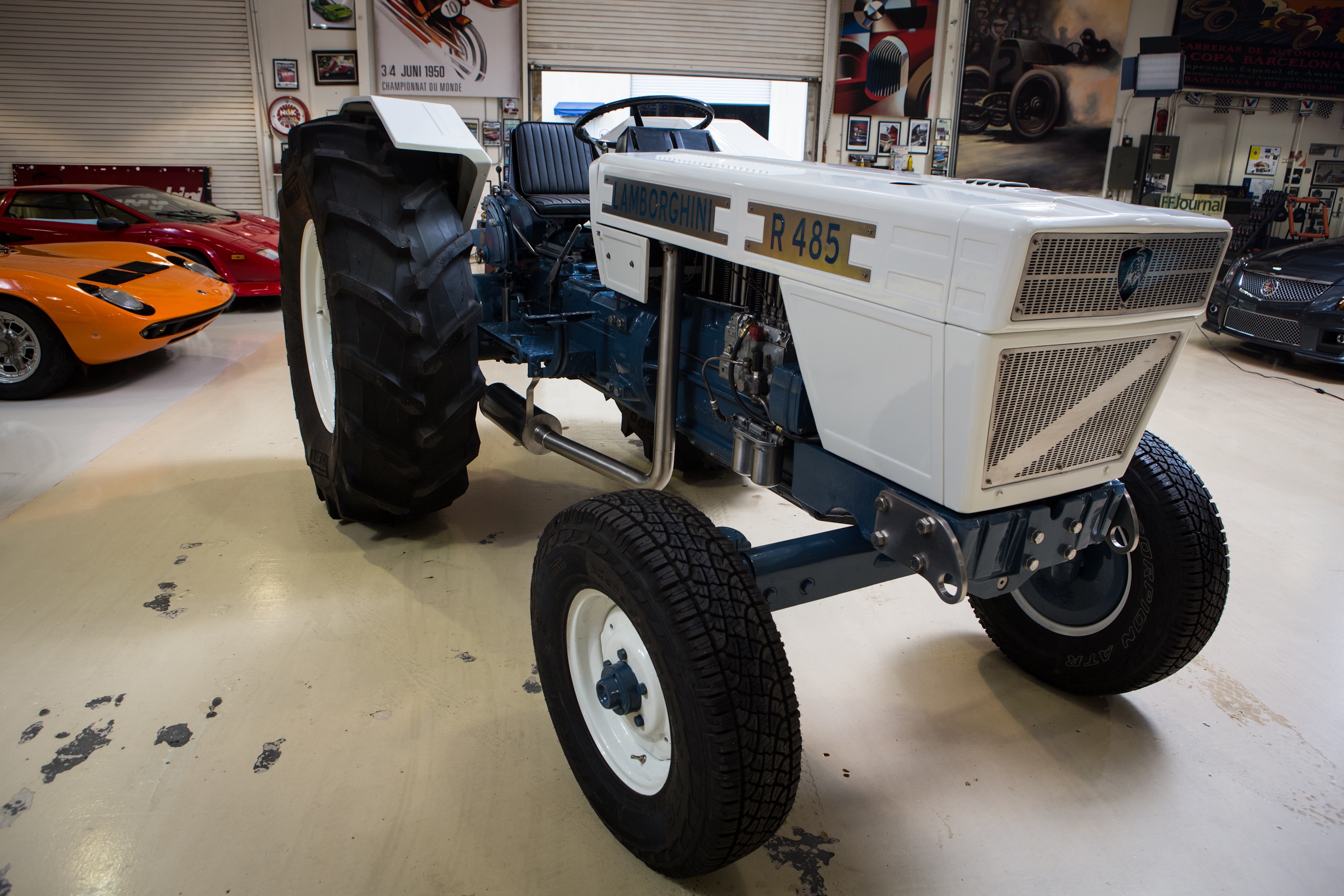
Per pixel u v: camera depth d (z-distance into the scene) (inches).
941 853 55.3
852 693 72.5
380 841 54.7
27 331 147.3
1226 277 208.5
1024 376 44.2
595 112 95.4
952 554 46.9
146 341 155.6
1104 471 53.1
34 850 52.9
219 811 56.6
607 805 55.0
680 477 118.6
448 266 79.9
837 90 358.3
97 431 132.7
